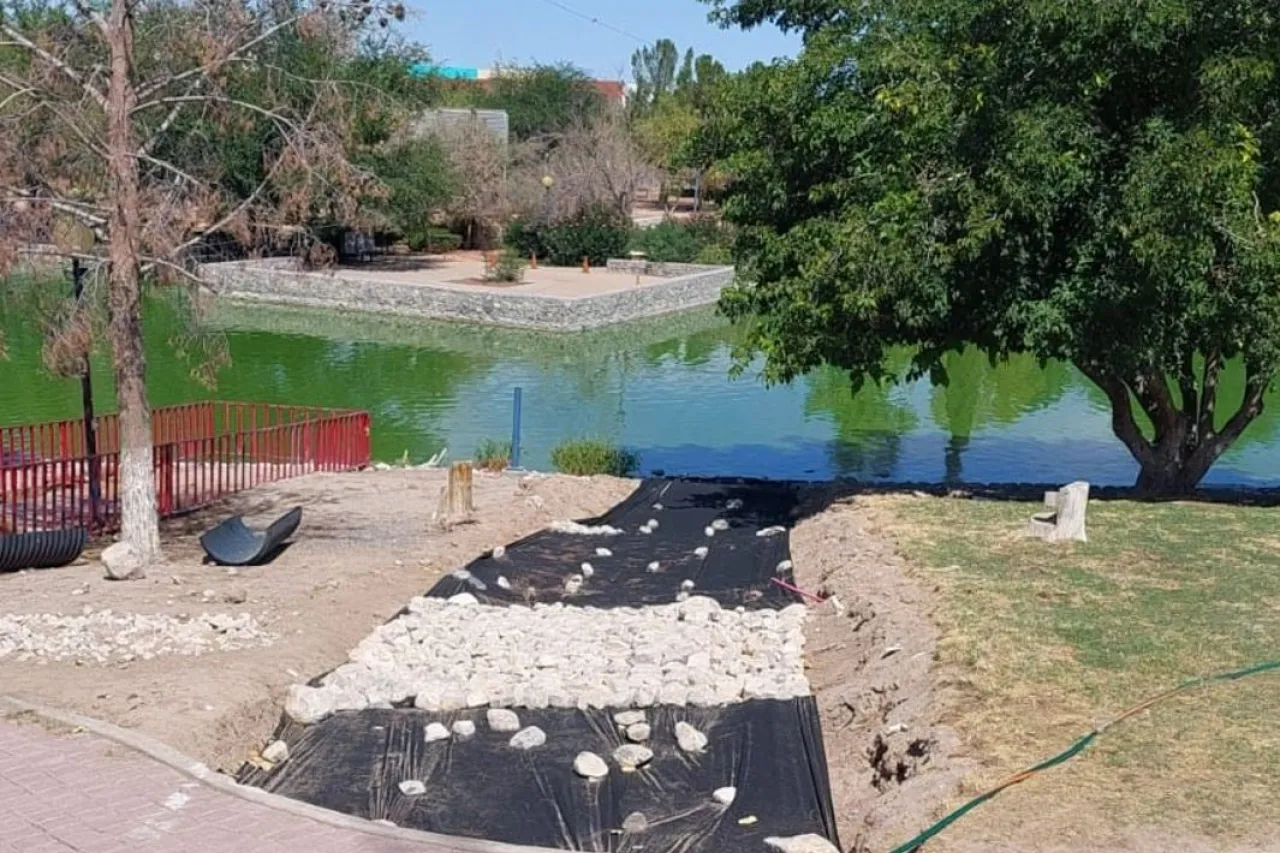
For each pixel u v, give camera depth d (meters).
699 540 15.36
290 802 7.30
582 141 64.06
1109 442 26.50
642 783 8.39
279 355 38.00
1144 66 14.54
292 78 13.41
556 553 14.66
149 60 13.50
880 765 8.38
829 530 14.65
